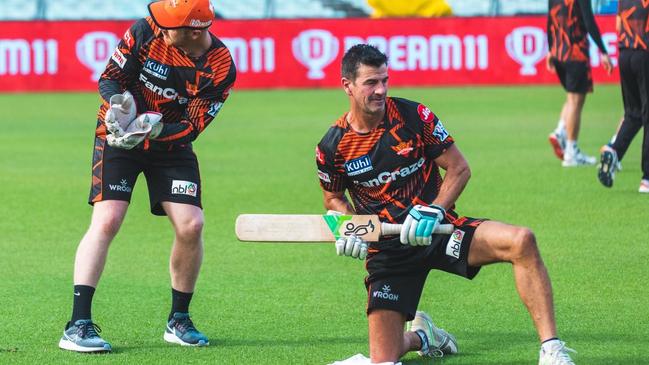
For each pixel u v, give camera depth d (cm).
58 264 3059
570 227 3447
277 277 2894
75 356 2178
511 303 2595
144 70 2238
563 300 2598
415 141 2030
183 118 2302
